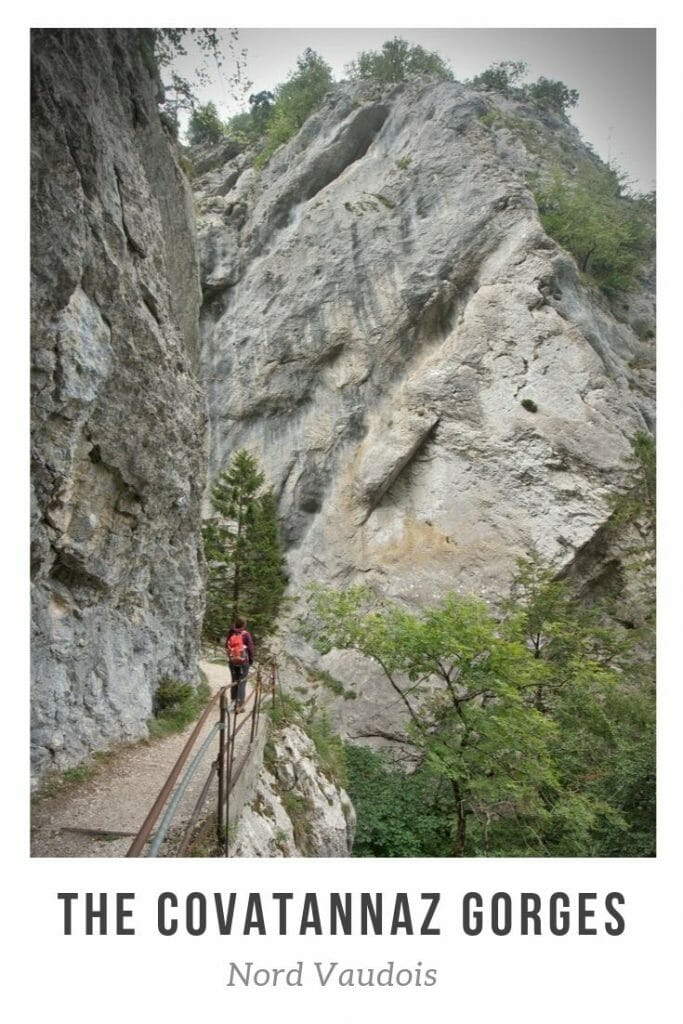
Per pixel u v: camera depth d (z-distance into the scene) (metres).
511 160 37.84
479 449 26.97
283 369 32.25
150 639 10.84
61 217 7.42
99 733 8.47
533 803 11.41
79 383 7.93
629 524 24.31
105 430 8.95
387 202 32.50
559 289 29.09
